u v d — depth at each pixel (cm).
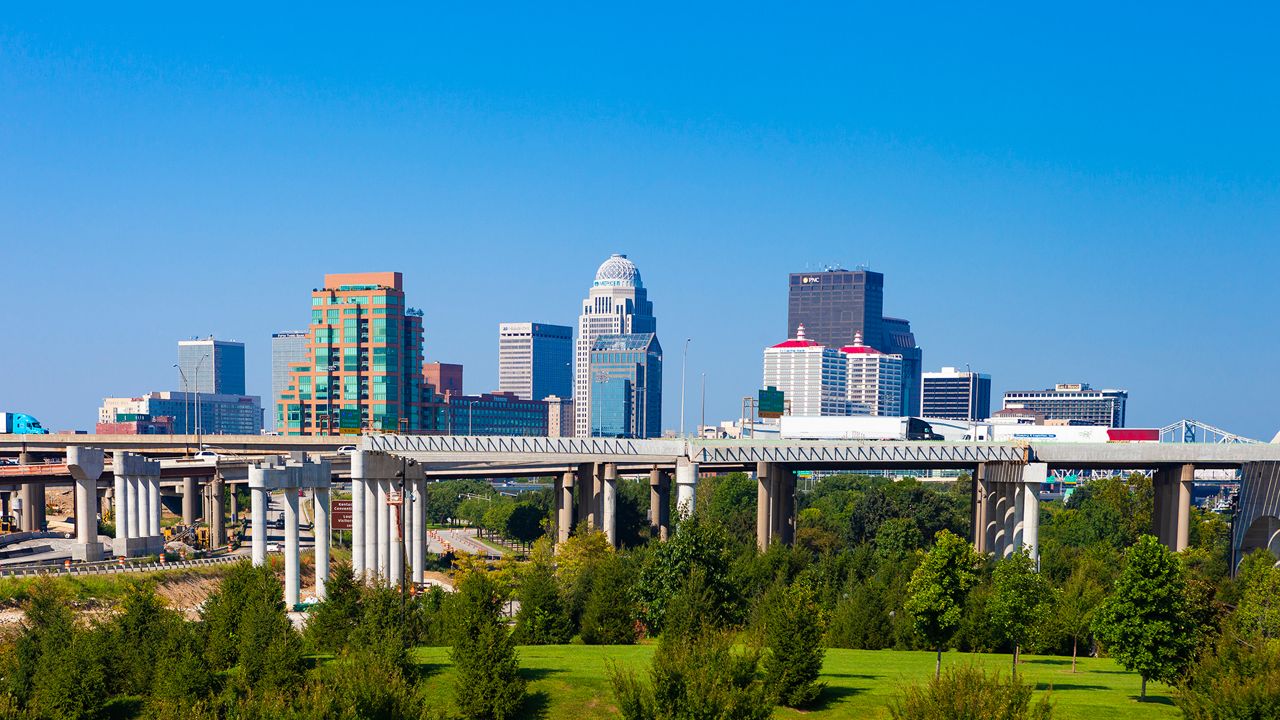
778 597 14788
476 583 12975
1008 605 14738
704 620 15375
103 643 14050
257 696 12256
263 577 16538
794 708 12481
